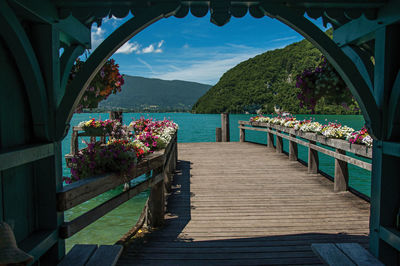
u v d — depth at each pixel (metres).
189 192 4.71
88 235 3.87
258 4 1.74
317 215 3.62
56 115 1.84
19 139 1.71
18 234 1.69
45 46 1.79
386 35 1.89
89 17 1.86
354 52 2.18
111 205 2.39
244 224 3.36
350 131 4.59
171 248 2.76
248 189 4.84
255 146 9.73
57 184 1.89
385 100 1.97
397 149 1.87
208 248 2.75
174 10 1.76
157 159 3.18
